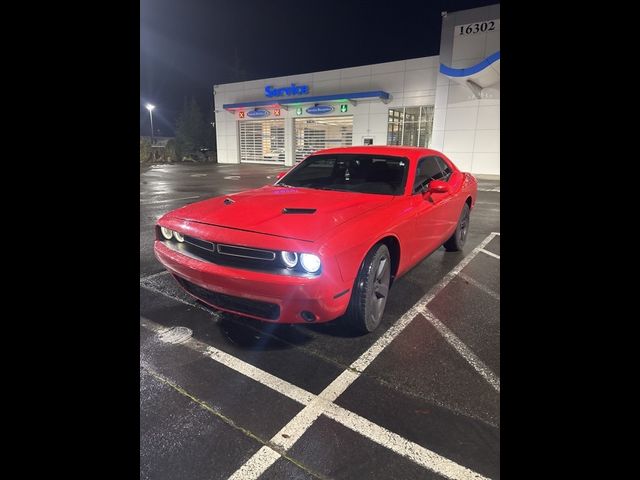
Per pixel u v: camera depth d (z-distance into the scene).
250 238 2.40
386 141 21.06
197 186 12.97
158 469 1.63
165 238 3.01
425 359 2.50
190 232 2.66
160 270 4.25
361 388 2.21
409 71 19.72
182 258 2.70
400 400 2.10
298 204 2.92
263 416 1.98
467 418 1.96
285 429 1.89
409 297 3.54
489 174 17.42
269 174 18.44
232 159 28.47
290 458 1.72
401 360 2.49
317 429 1.89
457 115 17.64
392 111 20.72
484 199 10.59
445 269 4.35
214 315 3.13
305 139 24.52
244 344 2.68
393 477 1.62
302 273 2.29
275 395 2.14
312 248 2.25
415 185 3.46
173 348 2.61
